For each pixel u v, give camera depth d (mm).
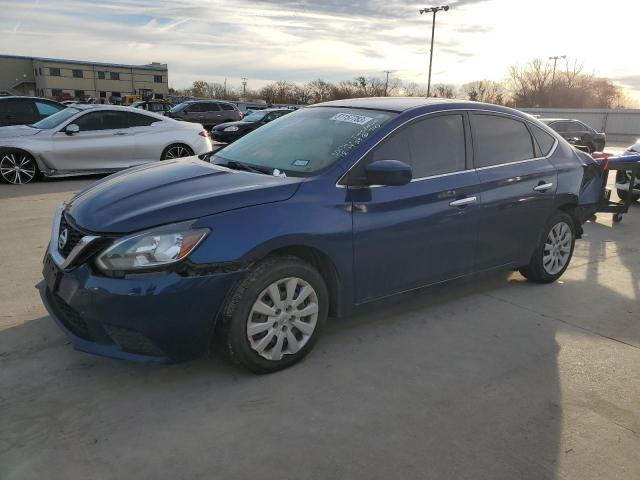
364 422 2801
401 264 3689
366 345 3682
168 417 2787
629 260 6121
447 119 4035
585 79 75125
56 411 2807
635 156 7352
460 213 3951
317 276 3287
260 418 2803
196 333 2891
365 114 3924
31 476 2336
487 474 2451
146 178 3467
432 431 2748
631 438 2760
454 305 4488
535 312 4395
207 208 2926
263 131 4363
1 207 7625
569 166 4918
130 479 2338
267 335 3148
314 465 2463
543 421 2875
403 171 3258
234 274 2914
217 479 2355
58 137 9820
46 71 91875
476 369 3410
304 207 3174
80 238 2920
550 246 4961
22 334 3635
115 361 3324
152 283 2750
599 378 3355
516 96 79125
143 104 29422
